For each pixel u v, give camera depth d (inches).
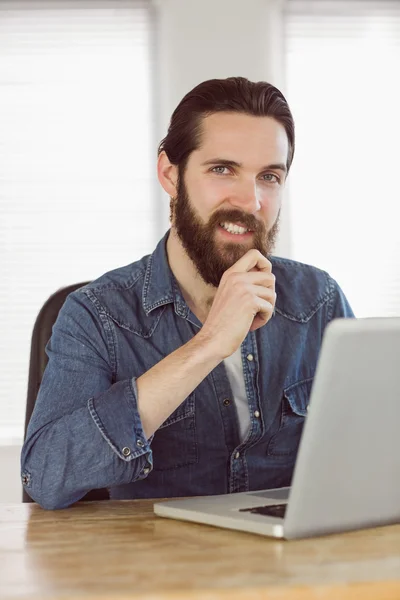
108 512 54.8
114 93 157.6
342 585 34.4
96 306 70.0
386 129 163.5
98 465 57.2
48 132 156.7
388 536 44.3
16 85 156.6
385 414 43.7
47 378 65.6
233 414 71.1
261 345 73.8
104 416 57.6
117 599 33.4
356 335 40.9
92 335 68.6
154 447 69.9
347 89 162.6
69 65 157.2
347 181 162.6
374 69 163.0
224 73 155.6
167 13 154.8
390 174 163.6
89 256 156.7
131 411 57.7
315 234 161.9
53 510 57.0
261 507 49.7
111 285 72.0
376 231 163.2
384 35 162.9
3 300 154.5
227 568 37.6
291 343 75.1
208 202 68.6
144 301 71.4
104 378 67.6
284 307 76.2
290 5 160.9
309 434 41.4
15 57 156.6
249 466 72.0
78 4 155.9
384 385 42.9
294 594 33.9
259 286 61.3
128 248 157.4
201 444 70.6
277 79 160.2
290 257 161.0
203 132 68.5
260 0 155.8
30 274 155.4
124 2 156.4
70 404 64.2
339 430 42.2
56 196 156.6
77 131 157.3
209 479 70.9
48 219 156.3
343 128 162.6
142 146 158.2
